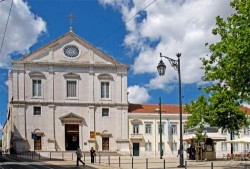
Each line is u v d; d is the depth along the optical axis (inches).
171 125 2989.7
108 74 3061.0
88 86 3029.0
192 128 2113.7
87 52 3053.6
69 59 3019.2
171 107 3122.5
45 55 2987.2
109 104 3024.1
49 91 2960.1
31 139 2886.3
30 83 2940.5
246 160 2000.5
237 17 940.6
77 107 2994.6
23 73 2933.1
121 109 3024.1
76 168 1429.6
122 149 2950.3
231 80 959.0
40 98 2940.5
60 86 2989.7
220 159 2100.1
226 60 968.3
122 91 3061.0
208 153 1967.3
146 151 2945.4
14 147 2849.4
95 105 3014.3
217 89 1113.4
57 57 3004.4
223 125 1588.3
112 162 1852.9
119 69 3083.2
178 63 1325.0
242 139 2146.9
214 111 1505.9
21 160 2042.3
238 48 880.3
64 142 2928.2
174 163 1713.8
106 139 2997.0
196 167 1353.3
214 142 2145.7
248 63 889.5
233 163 1640.0
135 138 2960.1
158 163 1734.7
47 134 2918.3
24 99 2910.9
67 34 3034.0
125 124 2997.0
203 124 1932.8
